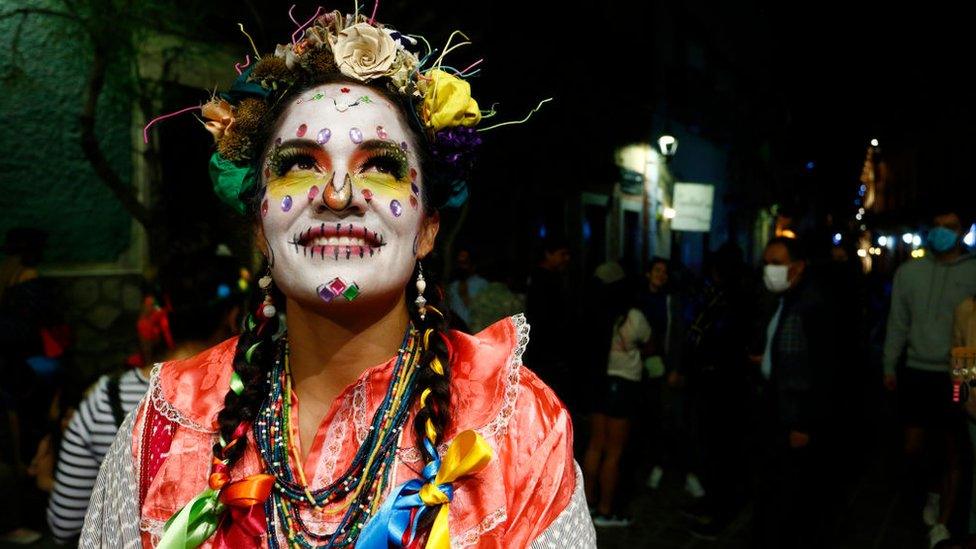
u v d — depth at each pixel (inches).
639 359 196.7
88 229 217.9
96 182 218.7
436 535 42.1
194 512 43.3
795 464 153.9
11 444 158.7
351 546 44.0
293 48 47.8
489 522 43.6
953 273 188.9
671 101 579.2
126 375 92.1
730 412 189.3
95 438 89.0
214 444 46.4
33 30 204.4
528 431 46.6
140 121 221.1
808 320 151.9
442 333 49.4
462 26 310.5
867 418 296.8
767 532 156.9
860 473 236.7
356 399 46.7
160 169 223.8
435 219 50.6
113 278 221.9
